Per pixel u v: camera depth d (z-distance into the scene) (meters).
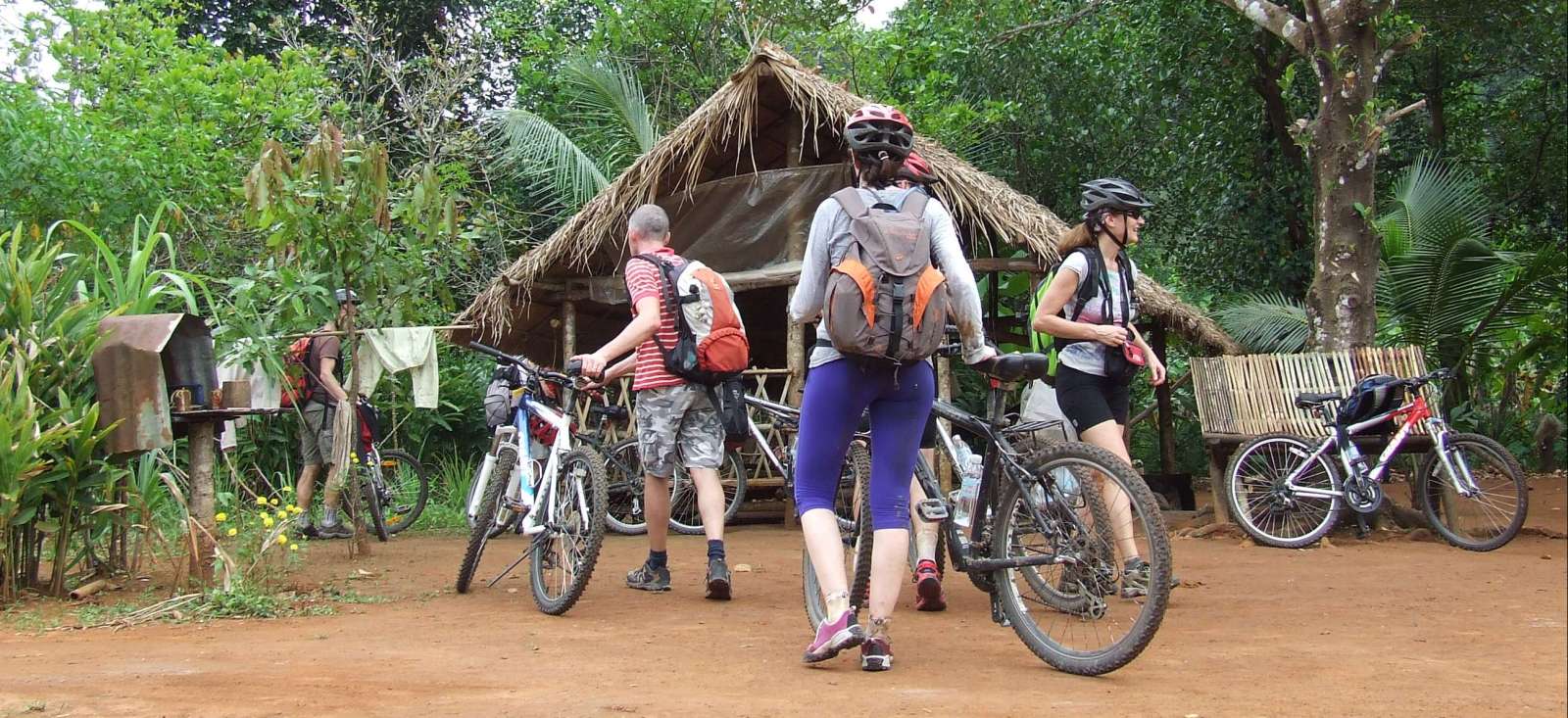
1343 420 8.33
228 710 3.22
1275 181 15.67
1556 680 3.88
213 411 5.61
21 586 5.54
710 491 5.59
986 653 4.22
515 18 17.84
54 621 4.89
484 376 13.59
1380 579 6.59
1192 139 16.55
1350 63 9.55
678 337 5.45
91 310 5.63
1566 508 11.02
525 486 5.55
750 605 5.44
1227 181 16.20
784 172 10.05
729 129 9.80
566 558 5.16
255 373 8.22
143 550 6.29
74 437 5.27
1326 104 9.62
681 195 10.18
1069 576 3.95
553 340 11.88
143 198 9.54
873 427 3.87
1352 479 8.20
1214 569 7.07
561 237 9.69
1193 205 17.16
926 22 16.06
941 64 16.30
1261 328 13.75
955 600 5.48
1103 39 16.09
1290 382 8.85
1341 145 9.56
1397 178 15.21
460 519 10.27
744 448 10.32
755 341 12.82
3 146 8.77
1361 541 8.60
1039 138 16.69
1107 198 5.15
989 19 15.83
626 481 9.28
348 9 15.52
